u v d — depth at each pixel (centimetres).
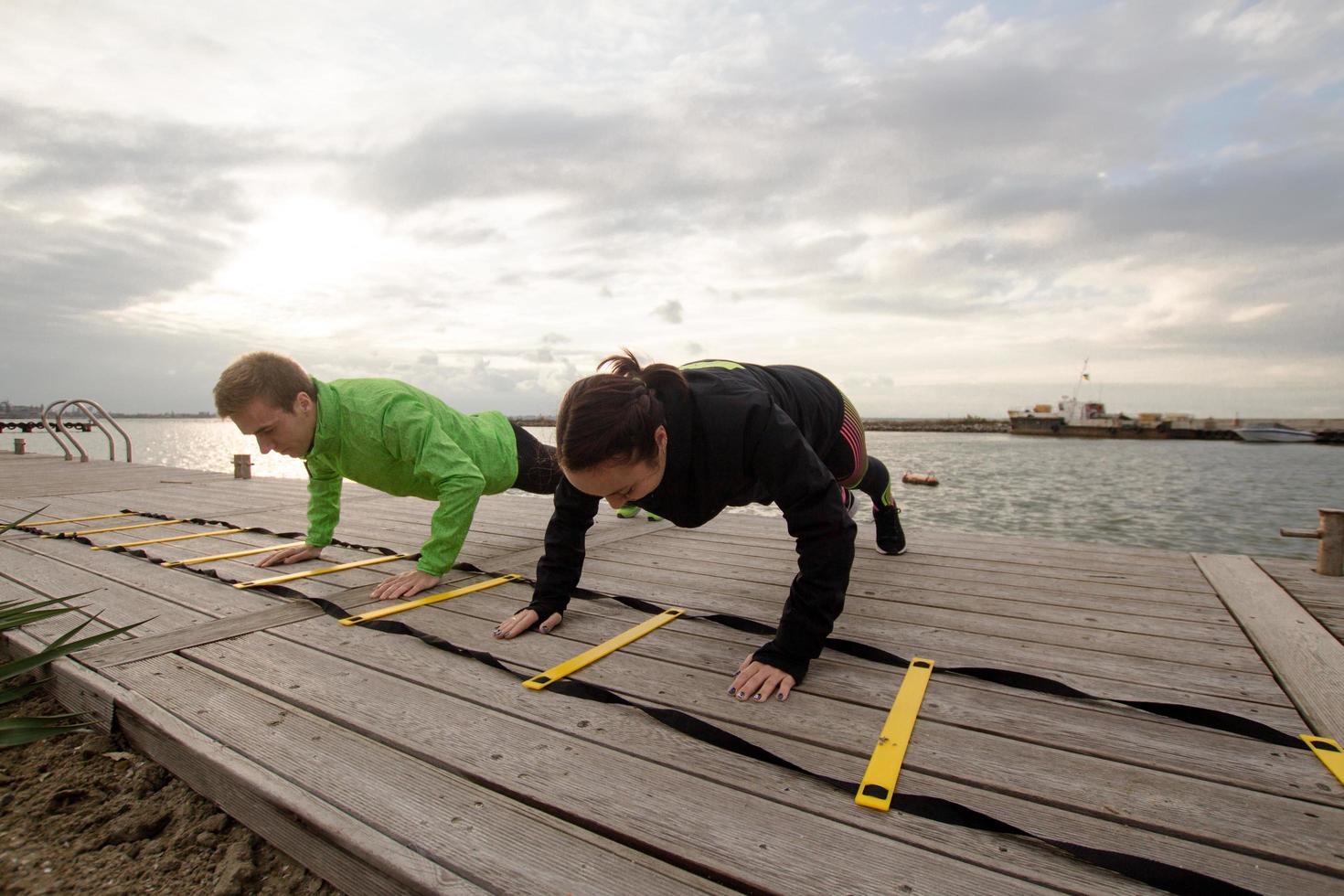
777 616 208
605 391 129
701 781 113
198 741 127
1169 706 136
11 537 324
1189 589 236
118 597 221
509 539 330
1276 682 157
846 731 131
